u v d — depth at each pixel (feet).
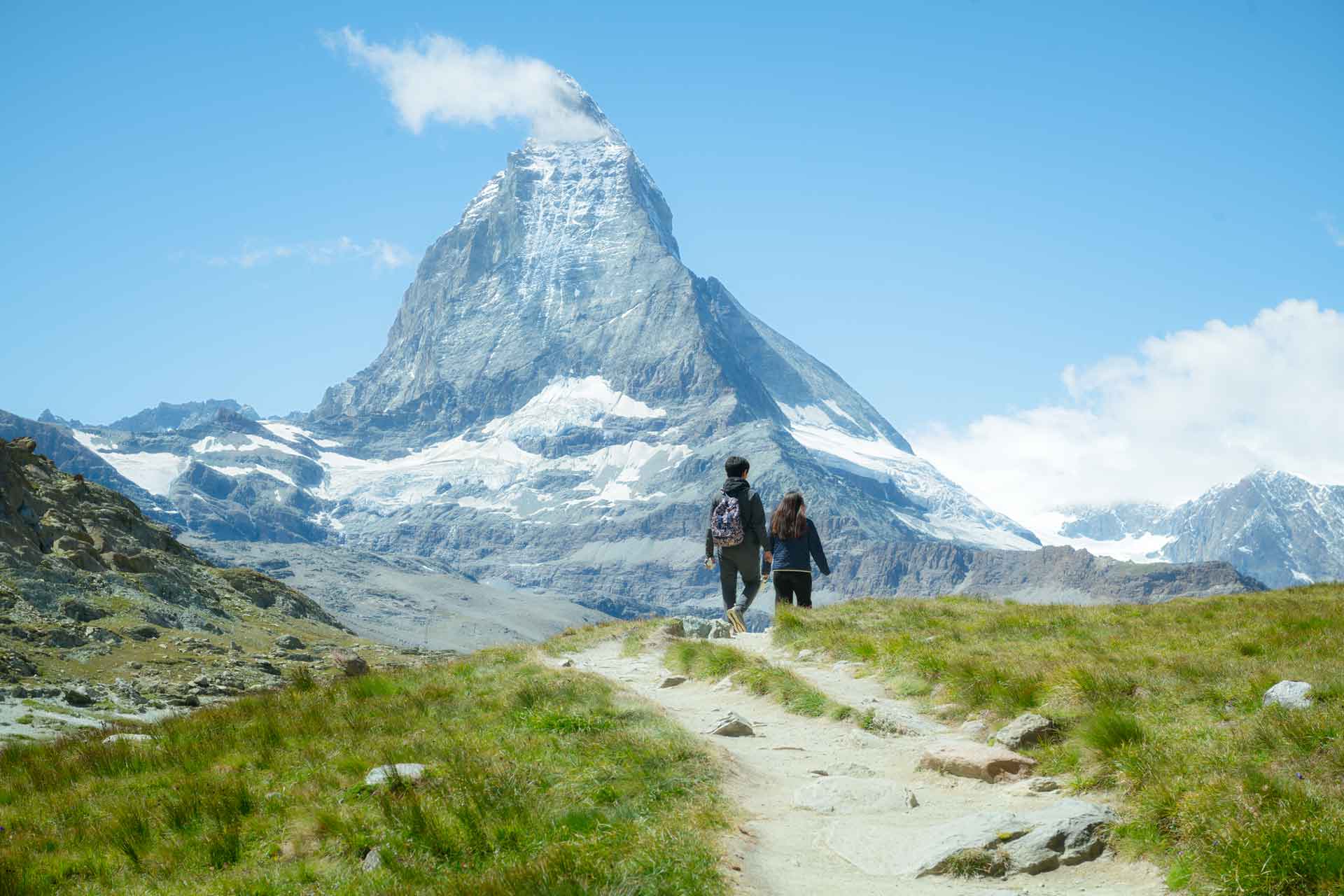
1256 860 26.25
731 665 63.72
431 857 32.65
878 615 81.05
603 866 28.40
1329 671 43.14
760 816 35.14
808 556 82.33
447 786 37.93
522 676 61.21
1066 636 64.28
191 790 42.01
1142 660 50.11
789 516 82.43
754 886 28.25
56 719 91.76
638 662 76.64
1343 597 77.25
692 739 43.39
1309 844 26.11
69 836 39.24
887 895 27.96
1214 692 42.37
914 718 48.91
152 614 168.35
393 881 30.96
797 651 70.59
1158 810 30.45
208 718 60.34
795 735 47.75
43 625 142.00
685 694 61.41
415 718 52.60
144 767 50.06
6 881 34.12
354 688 63.93
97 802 43.73
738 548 79.66
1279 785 30.27
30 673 118.11
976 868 29.40
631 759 40.29
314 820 37.09
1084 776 35.81
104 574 181.68
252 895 31.94
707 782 38.06
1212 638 57.62
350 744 47.85
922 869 29.53
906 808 35.55
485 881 28.25
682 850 29.68
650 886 27.09
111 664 133.69
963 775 39.06
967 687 49.80
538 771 39.06
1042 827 30.73
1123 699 43.32
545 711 49.21
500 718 50.14
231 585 240.53
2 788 49.26
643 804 34.91
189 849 36.52
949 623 72.90
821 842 32.42
